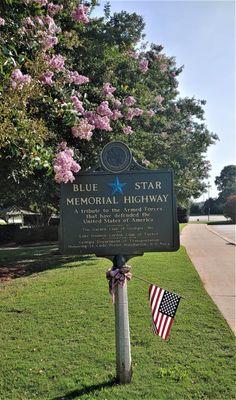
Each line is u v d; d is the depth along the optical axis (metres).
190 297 7.62
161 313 4.37
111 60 11.04
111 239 4.39
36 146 5.79
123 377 4.21
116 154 4.42
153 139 14.18
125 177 4.39
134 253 4.38
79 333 5.69
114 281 4.31
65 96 7.45
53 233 25.59
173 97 18.36
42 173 8.53
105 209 4.40
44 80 6.56
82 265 12.11
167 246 4.37
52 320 6.33
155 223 4.38
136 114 10.13
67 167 5.53
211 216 65.69
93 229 4.40
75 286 8.73
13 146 5.48
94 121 8.23
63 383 4.23
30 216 30.95
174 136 18.61
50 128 7.19
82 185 4.41
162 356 4.85
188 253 14.95
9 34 6.21
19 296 8.09
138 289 8.19
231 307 7.06
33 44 6.54
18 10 6.24
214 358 4.78
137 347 5.15
